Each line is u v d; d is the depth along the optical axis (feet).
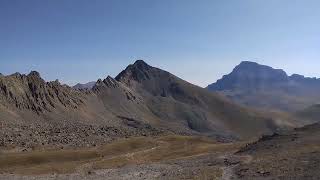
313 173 236.02
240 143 568.00
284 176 240.94
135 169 382.01
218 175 278.87
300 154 306.55
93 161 507.71
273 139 420.77
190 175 297.12
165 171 345.92
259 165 290.15
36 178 356.18
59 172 414.21
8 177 365.61
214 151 519.60
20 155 539.70
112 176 344.49
